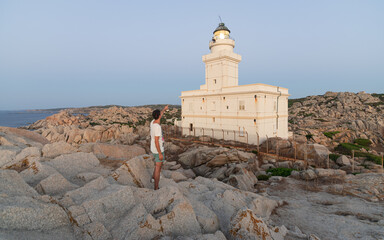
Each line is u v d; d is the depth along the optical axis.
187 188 7.99
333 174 13.62
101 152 10.19
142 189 5.96
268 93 32.69
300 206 9.11
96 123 91.38
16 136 8.84
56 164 6.74
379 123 53.56
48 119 85.81
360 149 35.62
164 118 109.56
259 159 24.33
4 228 3.14
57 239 3.54
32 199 3.88
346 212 8.26
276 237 5.52
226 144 30.95
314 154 22.59
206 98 38.00
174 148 31.36
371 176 12.44
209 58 37.34
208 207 6.59
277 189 11.92
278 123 35.78
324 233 6.70
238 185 11.92
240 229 5.25
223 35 39.16
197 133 39.72
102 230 4.14
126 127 46.22
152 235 4.30
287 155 24.42
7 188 4.04
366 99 80.50
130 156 10.55
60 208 4.03
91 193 5.11
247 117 31.83
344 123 58.41
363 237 6.33
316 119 67.56
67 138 41.25
